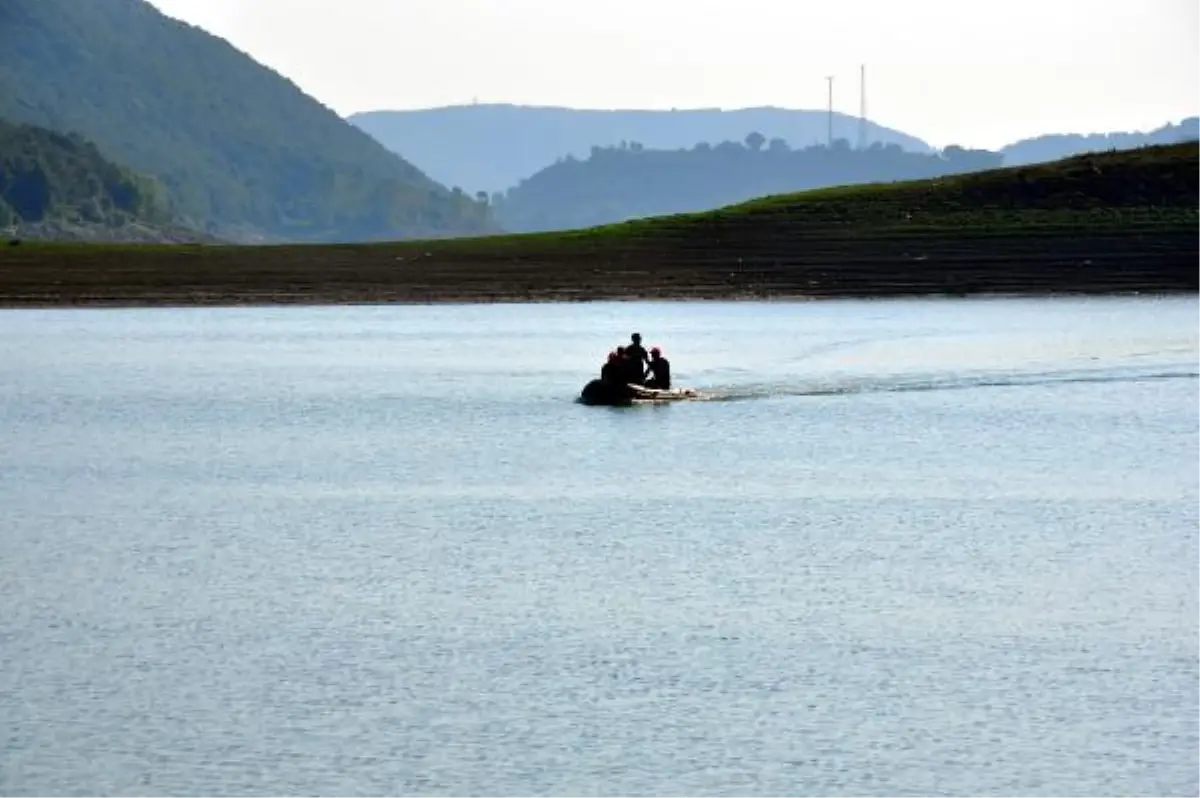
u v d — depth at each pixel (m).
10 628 113.06
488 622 114.31
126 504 160.88
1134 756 89.44
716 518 151.62
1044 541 140.88
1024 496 162.12
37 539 143.75
